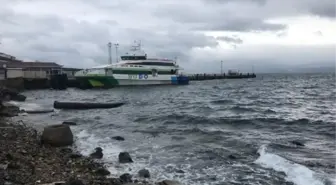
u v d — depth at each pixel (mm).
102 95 60750
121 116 30406
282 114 30656
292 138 18719
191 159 14680
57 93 65812
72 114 32656
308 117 28422
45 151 15328
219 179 12008
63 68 108688
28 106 39250
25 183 10094
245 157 14656
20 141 17047
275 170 12484
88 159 14516
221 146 16875
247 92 65438
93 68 75188
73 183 9969
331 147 16328
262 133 20484
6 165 11406
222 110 33438
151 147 17188
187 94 62094
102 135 20812
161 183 10867
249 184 11344
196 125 23875
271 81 130750
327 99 48125
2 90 46000
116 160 14820
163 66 81438
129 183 10844
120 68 74188
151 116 29203
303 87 83438
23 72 76000
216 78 145500
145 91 70125
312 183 10805
